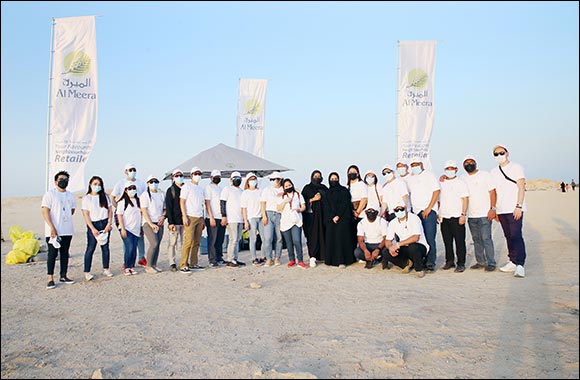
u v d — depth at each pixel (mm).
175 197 9531
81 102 10859
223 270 9609
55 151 10695
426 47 11680
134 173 9234
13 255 11328
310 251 10047
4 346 5180
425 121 11648
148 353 4801
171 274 9242
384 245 9172
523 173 7902
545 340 4562
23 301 7320
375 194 9945
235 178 10164
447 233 8922
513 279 7543
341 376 4012
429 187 8969
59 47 10750
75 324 5980
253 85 16859
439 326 5215
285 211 9797
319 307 6348
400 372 4047
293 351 4672
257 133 16844
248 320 5844
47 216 8203
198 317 6066
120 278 8969
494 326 5117
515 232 7910
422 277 8234
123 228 9195
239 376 4121
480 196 8539
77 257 12234
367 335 5039
